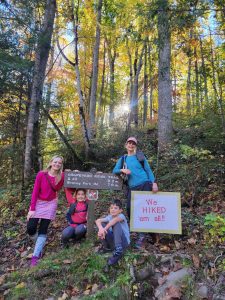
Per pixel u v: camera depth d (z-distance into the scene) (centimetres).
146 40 781
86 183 529
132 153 525
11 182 955
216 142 831
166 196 504
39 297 430
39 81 933
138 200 505
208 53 1348
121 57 2128
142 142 1048
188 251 454
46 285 445
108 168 1002
